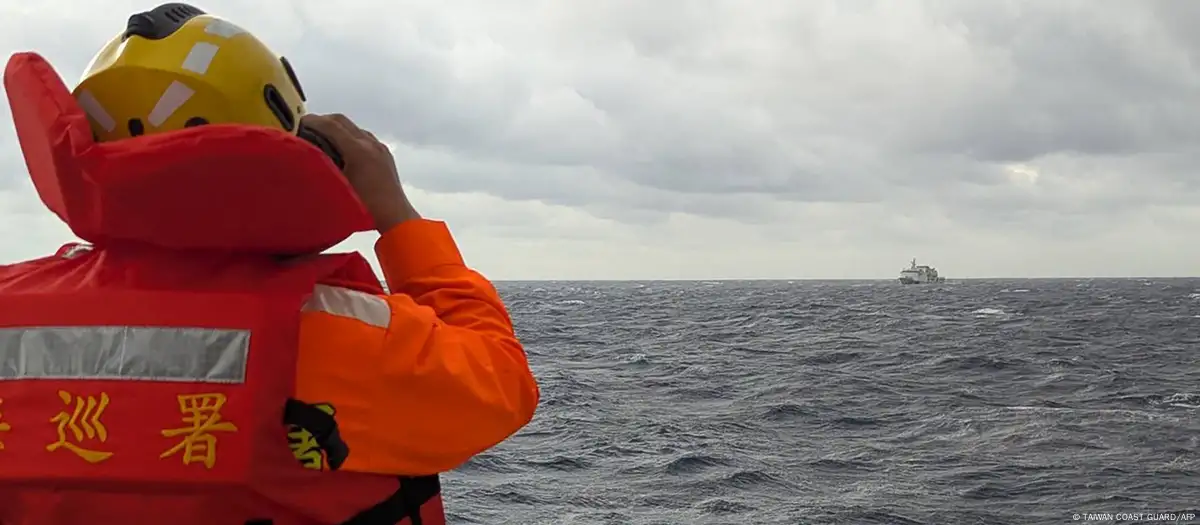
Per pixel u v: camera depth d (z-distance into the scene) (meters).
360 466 1.35
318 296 1.37
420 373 1.37
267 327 1.29
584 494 12.45
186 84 1.31
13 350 1.30
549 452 15.38
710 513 11.48
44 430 1.27
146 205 1.21
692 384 26.31
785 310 75.38
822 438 17.19
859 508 11.66
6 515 1.32
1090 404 21.19
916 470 14.01
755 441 16.77
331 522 1.37
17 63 1.27
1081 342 40.41
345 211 1.26
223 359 1.28
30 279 1.39
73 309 1.31
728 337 46.38
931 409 20.72
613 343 42.91
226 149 1.14
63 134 1.19
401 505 1.43
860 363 32.16
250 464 1.26
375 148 1.56
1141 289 144.00
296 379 1.32
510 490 12.58
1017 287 166.50
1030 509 11.59
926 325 53.81
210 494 1.26
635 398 23.27
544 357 35.47
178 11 1.39
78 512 1.27
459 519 11.13
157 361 1.27
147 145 1.14
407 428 1.38
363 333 1.35
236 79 1.35
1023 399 22.20
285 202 1.23
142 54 1.32
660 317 66.31
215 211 1.23
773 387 25.34
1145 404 21.06
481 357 1.45
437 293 1.53
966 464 14.36
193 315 1.29
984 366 29.98
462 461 1.45
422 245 1.56
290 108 1.43
